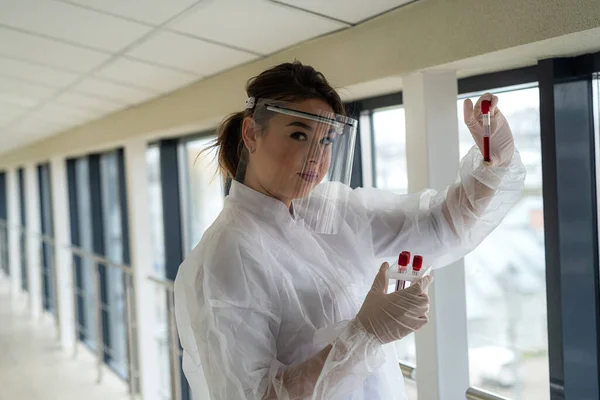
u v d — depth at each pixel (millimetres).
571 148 1486
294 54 2029
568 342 1526
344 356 1044
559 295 1512
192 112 2773
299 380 1064
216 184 3475
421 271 1147
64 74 2795
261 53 2105
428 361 1724
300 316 1168
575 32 1157
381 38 1660
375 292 1101
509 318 1844
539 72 1490
